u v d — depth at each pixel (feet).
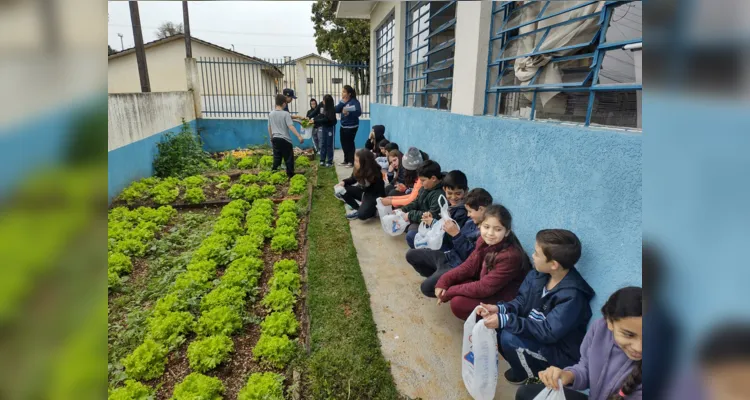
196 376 7.43
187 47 38.88
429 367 8.16
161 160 24.52
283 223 15.35
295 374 7.75
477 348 6.66
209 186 22.39
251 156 30.48
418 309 10.19
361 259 13.08
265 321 9.10
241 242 13.38
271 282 10.85
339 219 16.67
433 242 10.41
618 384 5.08
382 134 25.59
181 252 13.75
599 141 6.44
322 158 28.02
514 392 7.40
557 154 7.70
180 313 9.27
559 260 6.44
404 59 23.68
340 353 8.28
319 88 38.40
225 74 35.65
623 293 4.91
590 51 7.87
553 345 6.72
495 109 11.65
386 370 7.98
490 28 11.67
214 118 34.99
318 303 10.18
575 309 6.41
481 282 8.11
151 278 11.82
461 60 13.03
